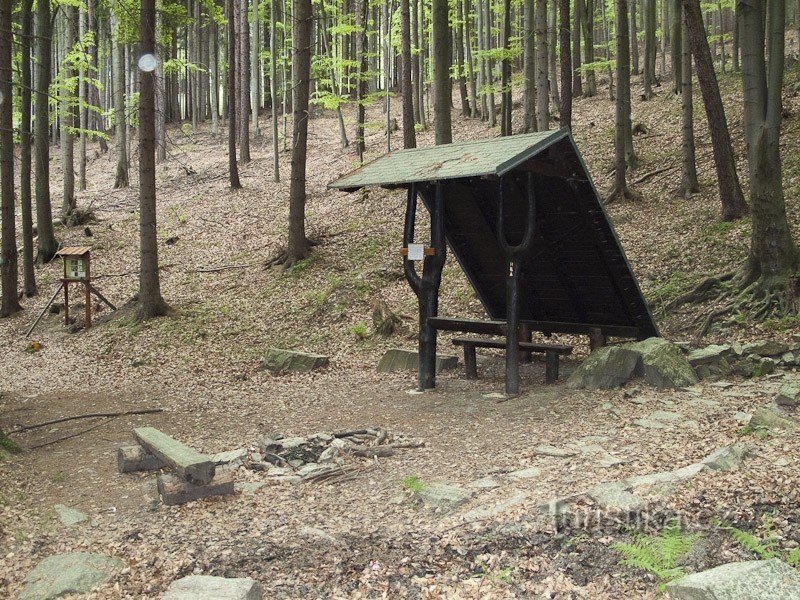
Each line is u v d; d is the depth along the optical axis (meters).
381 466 7.23
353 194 24.52
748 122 11.75
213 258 21.56
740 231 14.40
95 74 45.19
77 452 8.58
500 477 6.47
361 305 16.05
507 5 22.02
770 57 11.49
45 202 23.31
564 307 12.07
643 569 4.56
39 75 21.92
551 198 10.17
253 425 9.52
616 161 18.78
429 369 10.84
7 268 19.42
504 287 12.33
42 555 5.55
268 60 41.66
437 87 18.08
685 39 17.48
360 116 29.39
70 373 14.30
